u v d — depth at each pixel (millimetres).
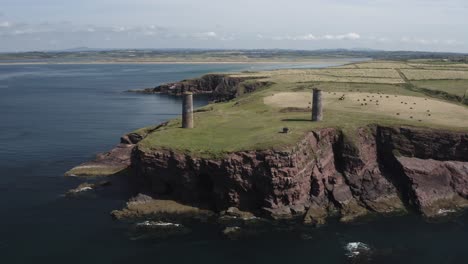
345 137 73812
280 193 64125
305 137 69938
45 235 57344
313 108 79438
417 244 56406
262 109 97250
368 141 76000
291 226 61031
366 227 61188
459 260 52750
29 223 60719
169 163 67438
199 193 67625
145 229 59625
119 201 68938
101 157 87188
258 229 60031
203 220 62688
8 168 84188
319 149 71938
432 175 70812
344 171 72438
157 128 93812
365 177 72000
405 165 71438
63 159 90375
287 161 63938
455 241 57344
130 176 78250
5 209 65188
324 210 66500
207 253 53688
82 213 64375
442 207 67438
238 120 85312
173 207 65688
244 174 64562
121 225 60625
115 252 53562
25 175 80375
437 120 81125
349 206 67438
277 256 53125
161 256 52906
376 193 70000
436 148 73812
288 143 66188
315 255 53469
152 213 64250
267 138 68812
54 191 72875
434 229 60781
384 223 62531
